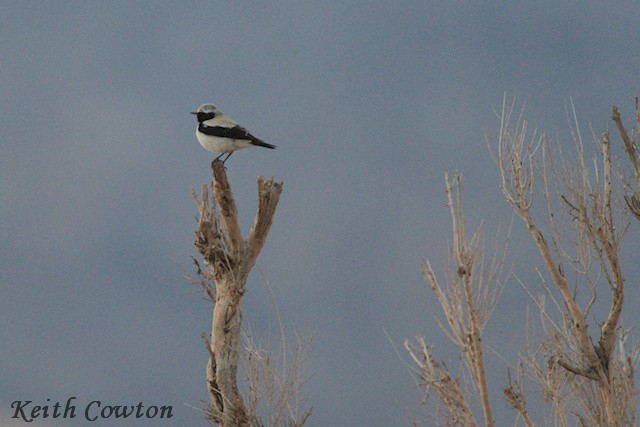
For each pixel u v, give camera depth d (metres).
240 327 16.22
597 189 13.21
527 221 13.11
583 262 13.12
